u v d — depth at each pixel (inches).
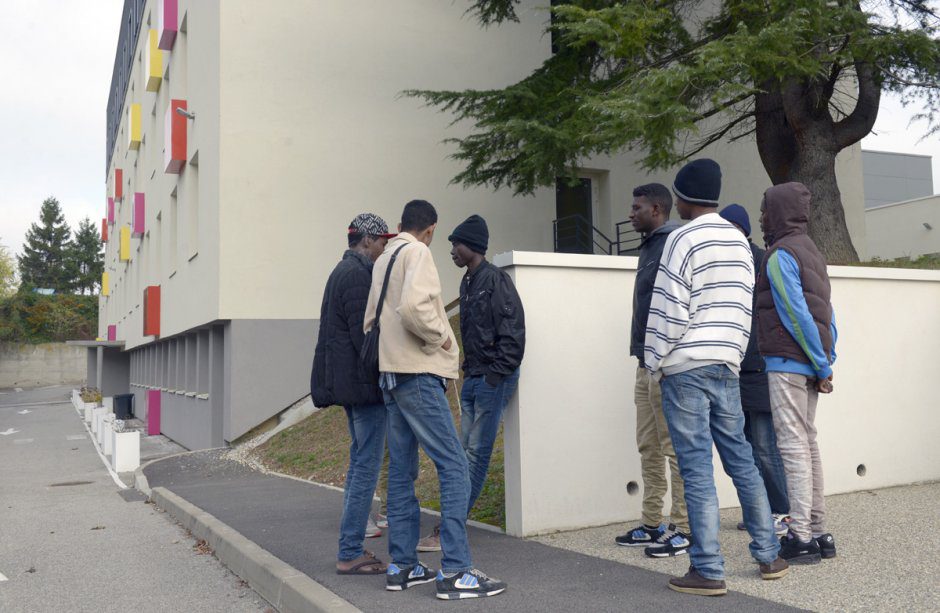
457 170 645.9
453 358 158.1
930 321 270.7
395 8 637.3
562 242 699.4
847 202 762.8
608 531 206.1
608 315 218.8
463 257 195.8
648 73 375.2
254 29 588.1
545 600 144.6
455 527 151.3
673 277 142.6
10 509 366.9
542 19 692.1
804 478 161.8
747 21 400.5
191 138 682.2
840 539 182.1
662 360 143.5
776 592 141.9
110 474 519.5
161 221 904.3
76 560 240.5
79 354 2233.0
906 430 261.4
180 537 274.2
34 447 765.9
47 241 3961.6
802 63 365.7
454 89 655.1
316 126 602.2
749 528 151.4
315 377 178.9
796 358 162.4
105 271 1937.7
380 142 622.8
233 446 561.3
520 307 191.5
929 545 171.9
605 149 435.8
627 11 384.2
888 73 426.0
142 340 1085.8
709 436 143.6
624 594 145.6
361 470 174.4
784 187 168.7
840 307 251.9
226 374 585.6
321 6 611.2
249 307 570.6
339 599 151.3
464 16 663.8
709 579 141.6
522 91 468.1
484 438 193.0
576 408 212.2
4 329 2261.3
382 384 157.3
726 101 394.9
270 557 195.8
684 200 150.2
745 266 145.5
